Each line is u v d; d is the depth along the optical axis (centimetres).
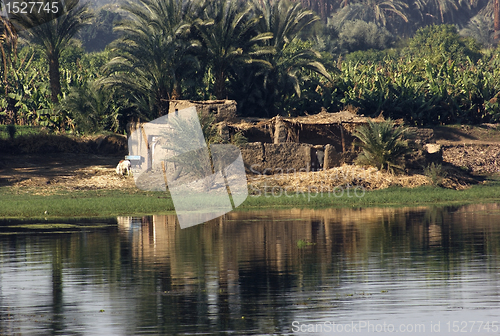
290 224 4775
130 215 5556
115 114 10844
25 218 5372
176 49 10700
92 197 7075
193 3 11000
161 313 2339
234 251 3559
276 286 2708
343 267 3075
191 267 3106
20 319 2278
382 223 4803
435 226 4597
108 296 2573
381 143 8112
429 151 8781
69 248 3700
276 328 2166
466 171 9262
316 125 9156
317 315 2308
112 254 3488
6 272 3022
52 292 2644
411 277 2845
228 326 2186
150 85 10794
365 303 2447
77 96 10844
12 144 9794
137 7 10944
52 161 9344
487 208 6044
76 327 2184
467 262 3167
